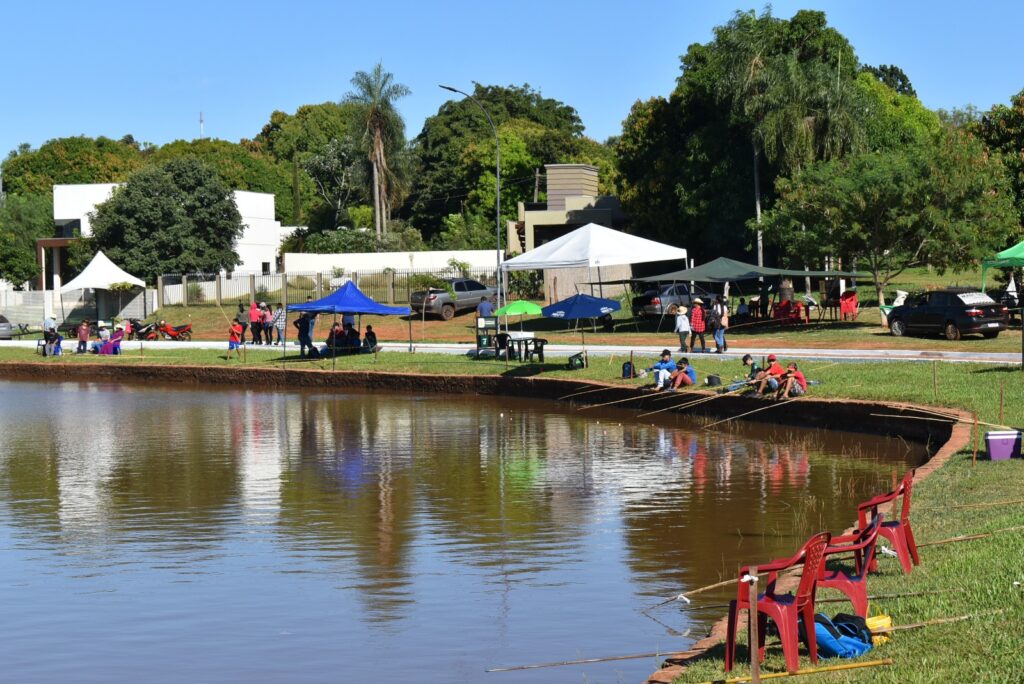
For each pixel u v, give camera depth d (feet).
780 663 26.73
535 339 123.95
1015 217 145.28
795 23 192.75
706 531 49.60
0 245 275.18
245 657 34.30
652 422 90.89
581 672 31.91
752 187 189.78
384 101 261.24
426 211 340.80
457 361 129.90
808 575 26.16
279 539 50.42
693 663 27.86
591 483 63.05
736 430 83.82
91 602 40.60
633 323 165.89
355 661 33.63
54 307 228.63
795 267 189.26
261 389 131.23
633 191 207.92
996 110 171.12
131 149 392.27
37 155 353.92
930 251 140.26
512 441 82.07
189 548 48.93
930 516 40.96
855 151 171.01
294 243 269.23
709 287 192.13
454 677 32.01
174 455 77.66
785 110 170.81
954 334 118.52
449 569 44.32
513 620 37.27
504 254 226.38
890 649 26.30
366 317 191.72
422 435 86.58
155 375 144.97
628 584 41.27
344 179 331.98
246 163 374.84
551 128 354.74
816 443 75.51
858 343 120.47
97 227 234.38
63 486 65.31
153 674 32.91
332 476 67.67
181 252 235.40
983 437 58.29
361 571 44.29
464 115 355.36
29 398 123.44
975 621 27.22
